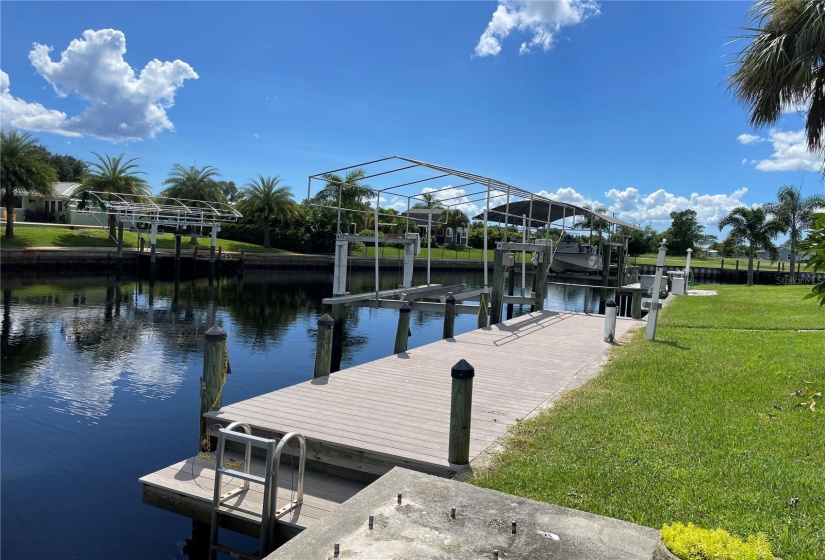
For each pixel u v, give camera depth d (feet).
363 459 18.30
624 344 38.04
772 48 32.63
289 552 9.43
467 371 16.88
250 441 16.21
